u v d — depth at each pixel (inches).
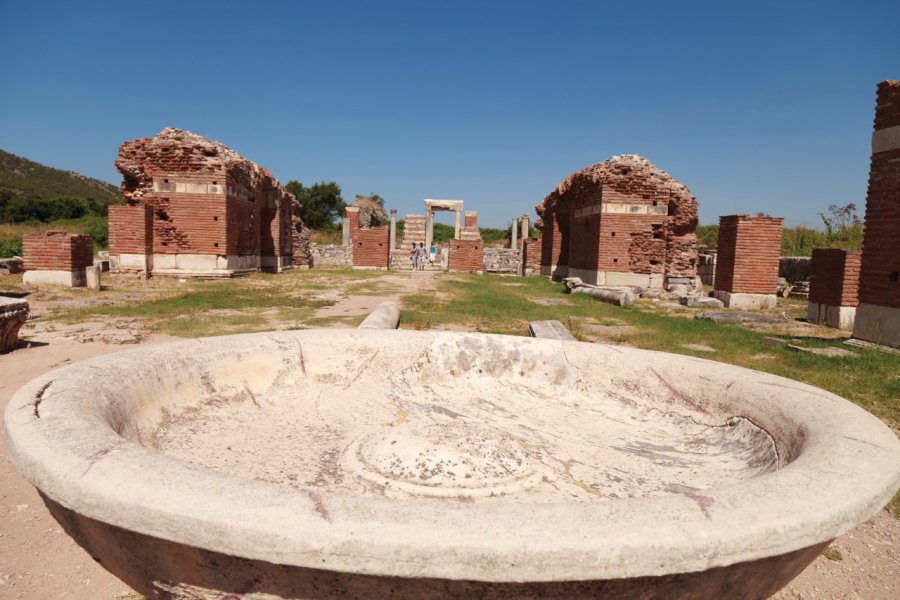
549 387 123.2
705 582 50.1
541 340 128.9
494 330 350.9
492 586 46.9
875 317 315.9
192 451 86.1
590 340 323.3
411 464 76.7
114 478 51.8
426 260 1342.3
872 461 61.7
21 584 98.1
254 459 84.0
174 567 53.5
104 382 81.4
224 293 516.1
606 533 45.9
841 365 261.3
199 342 108.0
